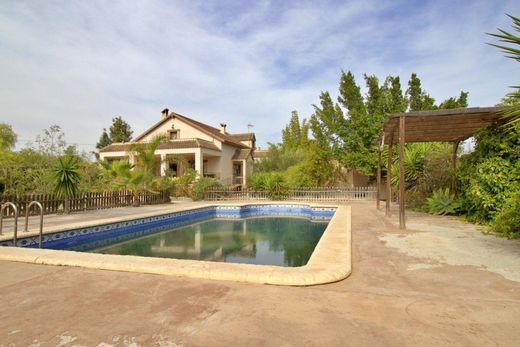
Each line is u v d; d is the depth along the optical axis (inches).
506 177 274.7
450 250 195.8
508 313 101.1
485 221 300.7
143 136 1116.5
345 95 781.9
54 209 434.3
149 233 397.7
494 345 81.3
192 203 660.1
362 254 186.5
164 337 87.4
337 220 334.6
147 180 613.3
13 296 120.5
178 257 271.6
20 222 339.0
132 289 127.6
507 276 141.0
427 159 503.8
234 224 479.8
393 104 722.8
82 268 159.5
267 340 85.1
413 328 91.3
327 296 118.3
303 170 793.6
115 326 94.3
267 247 313.1
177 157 886.4
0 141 682.2
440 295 118.1
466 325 92.8
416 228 287.4
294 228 438.6
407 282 134.0
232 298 116.9
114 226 368.8
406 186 540.7
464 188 346.0
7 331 91.7
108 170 607.8
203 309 106.7
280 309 106.3
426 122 312.2
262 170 1031.0
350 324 94.3
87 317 100.9
